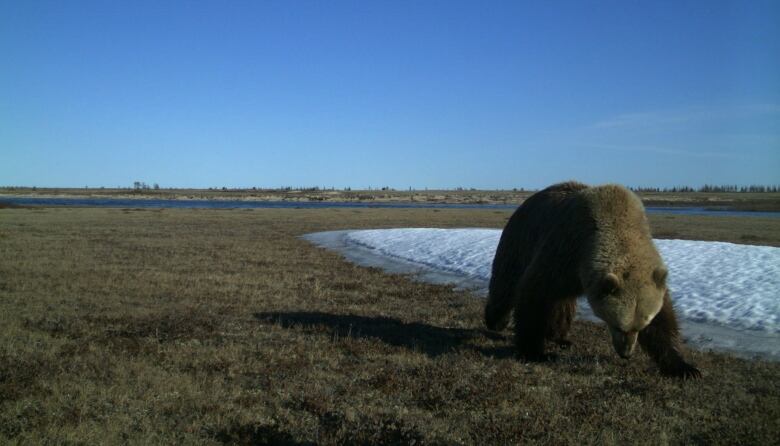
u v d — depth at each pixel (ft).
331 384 21.48
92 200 378.12
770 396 20.62
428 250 66.54
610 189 24.34
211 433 16.90
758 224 133.80
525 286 25.46
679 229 111.55
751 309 33.14
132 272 49.24
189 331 28.68
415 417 18.06
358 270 54.95
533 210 28.91
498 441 16.24
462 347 27.35
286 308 36.04
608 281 20.63
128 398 19.21
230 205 306.14
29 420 16.98
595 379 22.75
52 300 36.81
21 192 550.36
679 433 17.38
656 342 22.91
